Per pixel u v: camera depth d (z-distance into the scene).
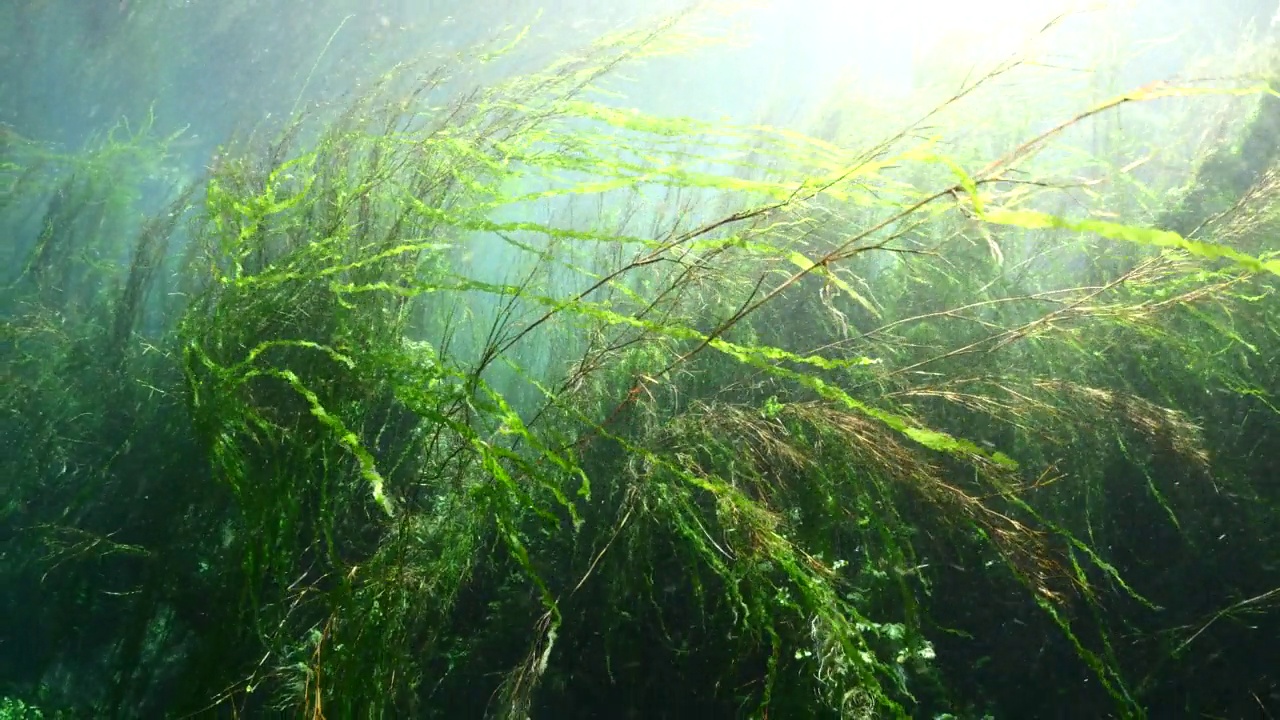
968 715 2.87
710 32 2.87
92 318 3.99
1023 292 3.52
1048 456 3.14
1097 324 3.12
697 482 1.98
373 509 2.58
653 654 2.84
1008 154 1.39
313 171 2.85
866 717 1.96
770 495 2.45
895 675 2.16
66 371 3.42
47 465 3.21
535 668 2.31
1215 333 3.03
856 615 1.91
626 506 2.55
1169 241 0.80
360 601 2.11
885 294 3.64
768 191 1.58
